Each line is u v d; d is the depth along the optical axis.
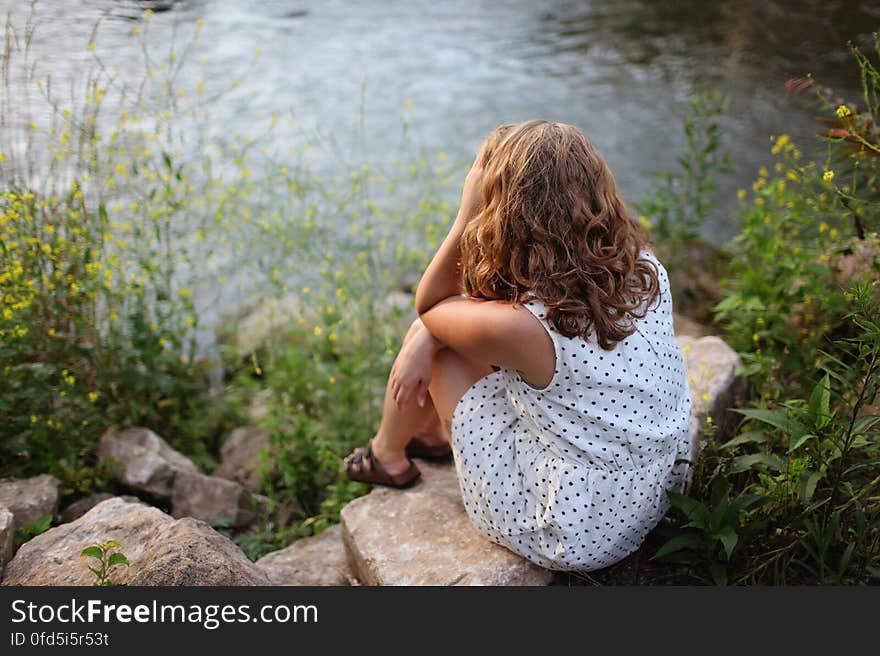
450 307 2.23
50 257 3.17
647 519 2.30
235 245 4.11
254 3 8.17
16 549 2.57
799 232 3.77
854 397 2.69
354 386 3.68
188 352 4.04
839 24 7.59
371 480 2.72
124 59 5.28
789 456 2.33
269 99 6.14
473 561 2.37
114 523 2.46
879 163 3.14
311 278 4.16
